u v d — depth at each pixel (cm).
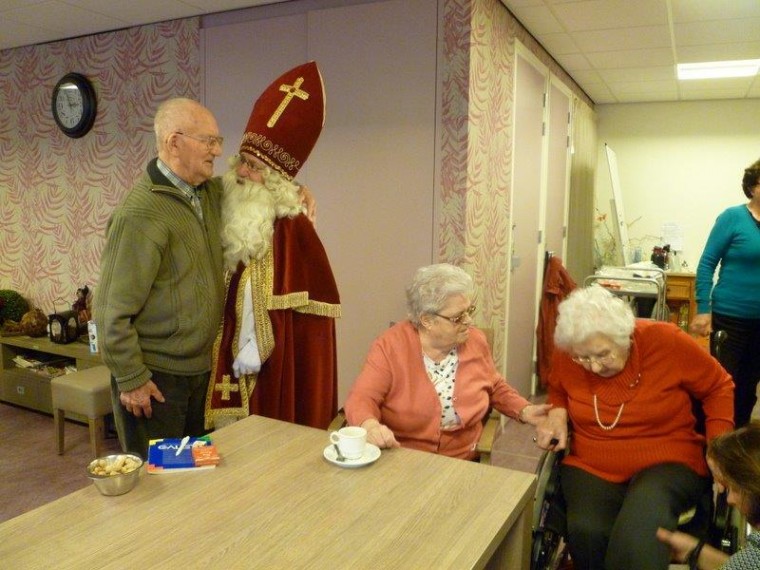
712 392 172
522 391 399
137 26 346
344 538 108
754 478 110
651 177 586
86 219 385
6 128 408
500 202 327
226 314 193
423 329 181
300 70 197
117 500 120
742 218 270
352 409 170
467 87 268
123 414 178
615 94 539
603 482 171
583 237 551
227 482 129
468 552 105
